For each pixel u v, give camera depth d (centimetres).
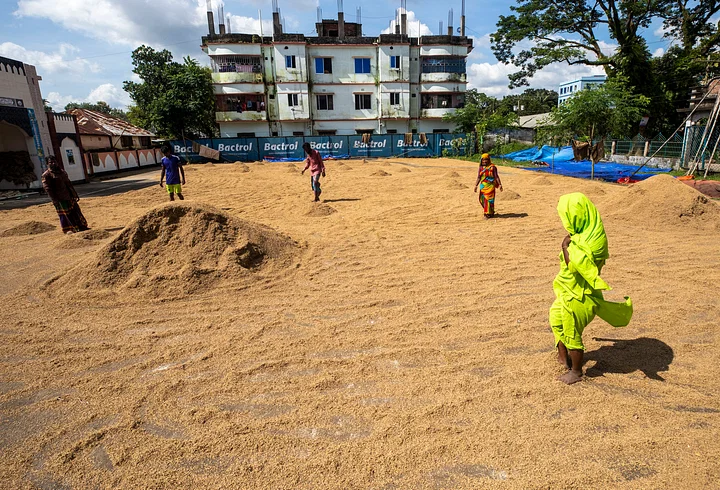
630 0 2698
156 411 338
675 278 597
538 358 397
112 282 600
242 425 317
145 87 4106
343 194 1515
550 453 279
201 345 441
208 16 4388
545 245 786
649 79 2891
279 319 500
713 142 1955
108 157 3031
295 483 262
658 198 952
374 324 479
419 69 4534
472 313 500
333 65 4372
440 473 265
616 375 366
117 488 263
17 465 285
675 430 297
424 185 1719
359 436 302
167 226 662
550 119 2086
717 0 2775
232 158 3541
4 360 423
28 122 1953
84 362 416
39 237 966
